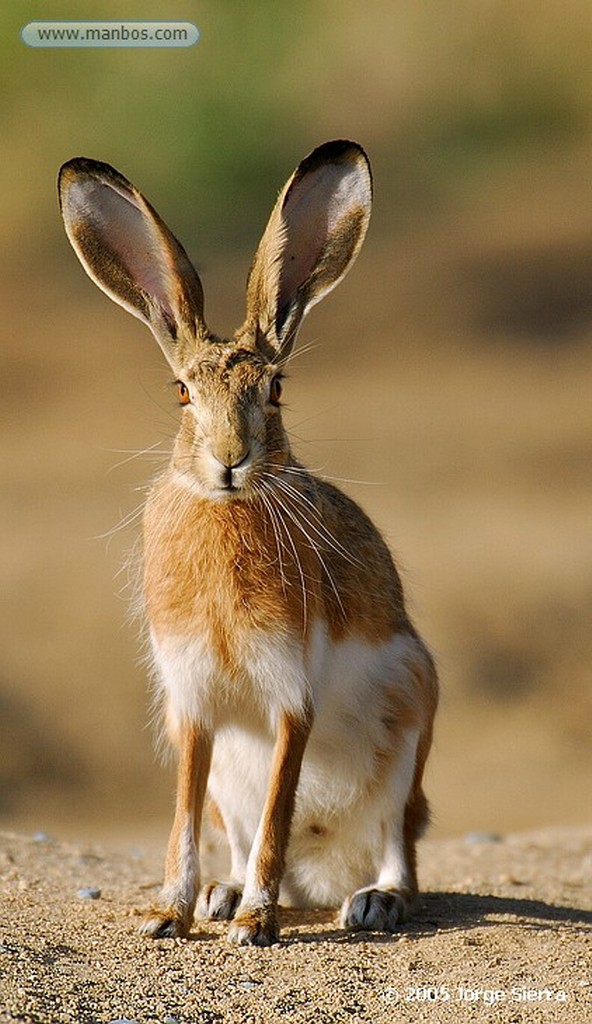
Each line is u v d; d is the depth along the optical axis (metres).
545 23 56.06
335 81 54.03
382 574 10.62
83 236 10.55
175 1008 8.34
